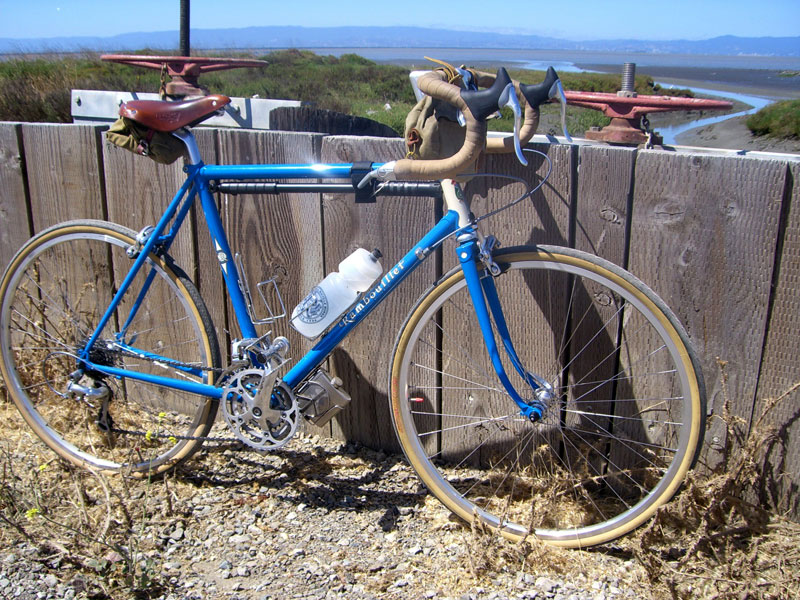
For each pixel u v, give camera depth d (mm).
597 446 2305
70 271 2881
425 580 1973
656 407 2234
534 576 1986
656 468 2201
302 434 2760
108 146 2666
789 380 2035
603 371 2277
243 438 2273
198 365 2346
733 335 2070
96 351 2438
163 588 1903
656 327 1927
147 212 2697
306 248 2520
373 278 2146
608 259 2156
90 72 11547
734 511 2100
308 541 2143
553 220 2186
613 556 2082
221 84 16453
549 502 2170
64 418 2721
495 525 2168
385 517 2268
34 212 2877
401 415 2219
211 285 2701
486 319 2049
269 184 2176
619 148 2051
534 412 2053
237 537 2152
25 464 2518
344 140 2363
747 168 1921
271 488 2414
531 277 2268
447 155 1979
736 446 2125
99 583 1879
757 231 1957
